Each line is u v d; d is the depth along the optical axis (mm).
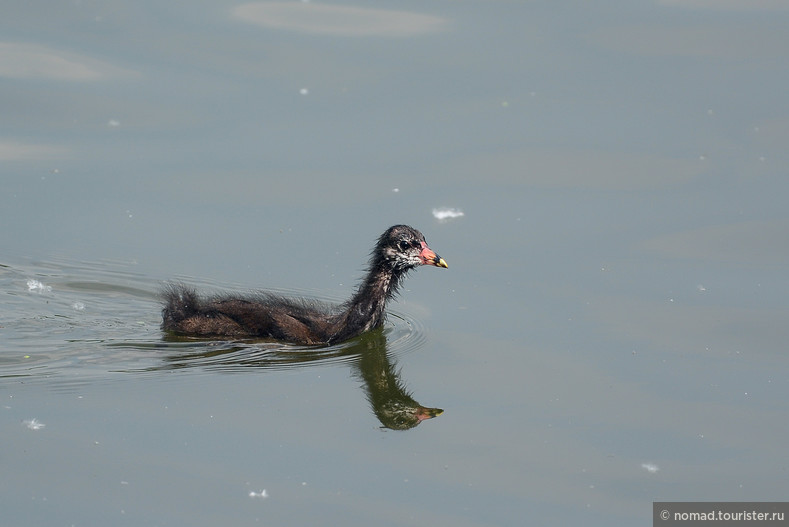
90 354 16375
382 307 17875
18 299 18078
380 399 15383
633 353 16562
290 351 16953
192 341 17078
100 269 19047
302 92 23375
